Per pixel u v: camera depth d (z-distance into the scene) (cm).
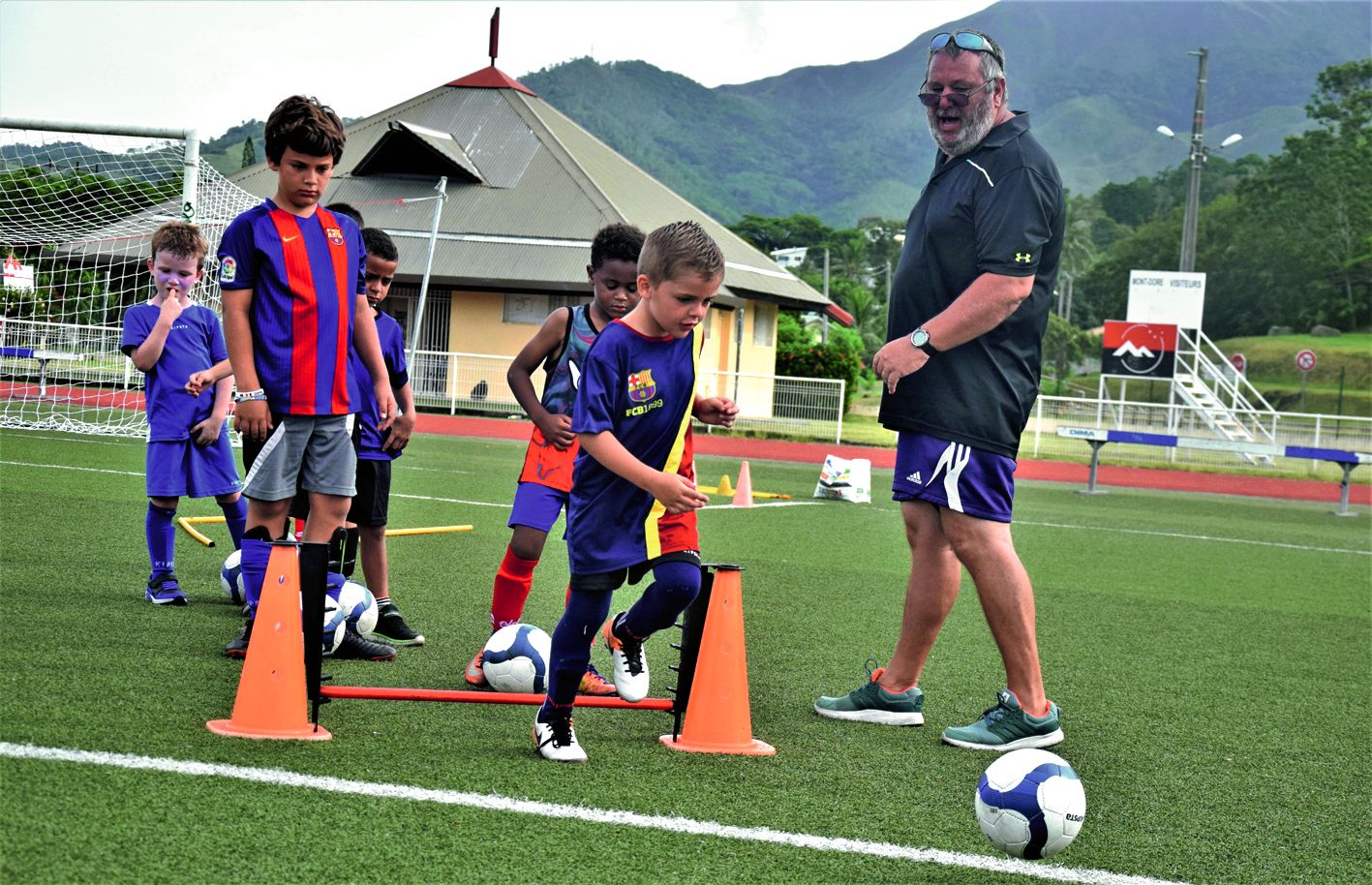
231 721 354
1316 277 8625
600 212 2847
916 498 418
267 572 359
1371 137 8638
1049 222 407
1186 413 2581
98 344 1800
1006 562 411
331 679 385
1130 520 1340
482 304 2725
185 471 545
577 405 346
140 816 278
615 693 445
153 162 1432
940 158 433
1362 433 2855
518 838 286
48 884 239
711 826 305
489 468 1427
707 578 385
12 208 1575
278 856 263
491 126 3114
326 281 439
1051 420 2638
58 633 457
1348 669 581
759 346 3391
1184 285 2672
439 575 677
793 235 11756
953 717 449
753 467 1792
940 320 403
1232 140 2920
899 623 629
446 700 388
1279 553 1091
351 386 453
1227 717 472
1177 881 294
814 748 392
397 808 298
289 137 422
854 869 285
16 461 1102
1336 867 312
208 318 567
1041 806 293
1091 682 523
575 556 350
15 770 298
